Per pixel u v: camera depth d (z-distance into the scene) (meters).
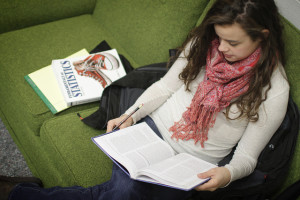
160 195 1.12
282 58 1.05
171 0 1.52
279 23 0.97
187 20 1.48
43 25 1.82
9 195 1.18
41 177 1.50
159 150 1.12
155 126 1.27
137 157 1.05
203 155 1.14
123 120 1.19
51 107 1.42
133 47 1.69
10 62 1.58
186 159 1.08
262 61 0.98
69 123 1.37
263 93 1.01
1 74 1.60
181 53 1.24
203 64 1.15
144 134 1.18
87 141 1.32
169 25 1.54
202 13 1.44
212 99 1.07
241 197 1.17
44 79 1.51
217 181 0.96
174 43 1.53
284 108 1.00
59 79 1.48
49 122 1.36
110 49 1.72
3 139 1.74
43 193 1.16
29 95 1.45
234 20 0.88
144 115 1.28
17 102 1.49
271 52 0.97
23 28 1.81
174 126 1.18
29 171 1.62
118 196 1.09
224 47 0.96
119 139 1.10
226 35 0.92
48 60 1.63
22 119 1.51
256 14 0.88
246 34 0.90
